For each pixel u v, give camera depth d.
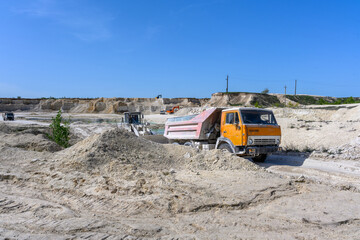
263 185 5.97
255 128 9.40
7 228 4.37
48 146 11.36
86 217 4.73
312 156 11.32
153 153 8.88
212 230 4.13
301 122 18.06
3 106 78.06
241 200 5.14
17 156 9.41
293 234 3.98
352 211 4.73
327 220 4.38
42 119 47.66
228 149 9.88
